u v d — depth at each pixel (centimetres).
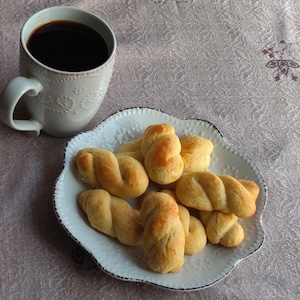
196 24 62
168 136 43
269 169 51
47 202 43
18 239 40
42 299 38
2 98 40
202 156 45
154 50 58
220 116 54
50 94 42
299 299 42
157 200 39
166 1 63
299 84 59
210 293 40
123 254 39
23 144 46
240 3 66
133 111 48
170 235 38
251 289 42
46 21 44
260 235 43
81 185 43
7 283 38
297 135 55
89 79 41
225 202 42
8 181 43
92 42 44
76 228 40
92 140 46
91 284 39
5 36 53
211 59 59
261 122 55
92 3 59
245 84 58
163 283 38
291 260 45
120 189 41
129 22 59
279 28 64
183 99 55
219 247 42
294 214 48
